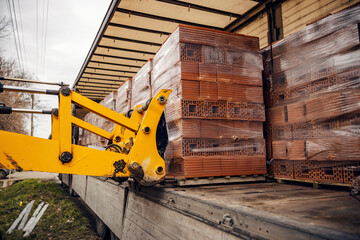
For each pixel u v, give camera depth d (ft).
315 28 9.55
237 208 5.58
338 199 7.00
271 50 11.72
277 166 11.02
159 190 8.89
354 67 8.26
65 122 8.24
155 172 8.96
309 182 9.48
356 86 8.12
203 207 6.42
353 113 8.10
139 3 18.62
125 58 29.04
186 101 9.94
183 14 20.24
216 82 10.59
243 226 5.21
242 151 10.75
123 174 8.80
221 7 19.24
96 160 8.48
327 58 9.06
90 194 18.13
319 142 8.92
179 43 10.28
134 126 9.75
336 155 8.38
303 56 10.02
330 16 9.07
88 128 13.02
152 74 13.64
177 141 10.18
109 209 13.51
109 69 32.42
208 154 10.13
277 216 4.90
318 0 15.11
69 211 23.36
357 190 7.38
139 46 26.05
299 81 10.08
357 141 7.92
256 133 11.10
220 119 10.50
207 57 10.65
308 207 5.91
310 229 4.08
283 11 17.51
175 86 10.52
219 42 11.00
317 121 9.22
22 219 21.47
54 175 57.98
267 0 18.24
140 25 21.90
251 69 11.35
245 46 11.50
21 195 30.60
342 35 8.60
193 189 9.11
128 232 10.67
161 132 11.11
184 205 7.22
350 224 4.43
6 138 7.39
